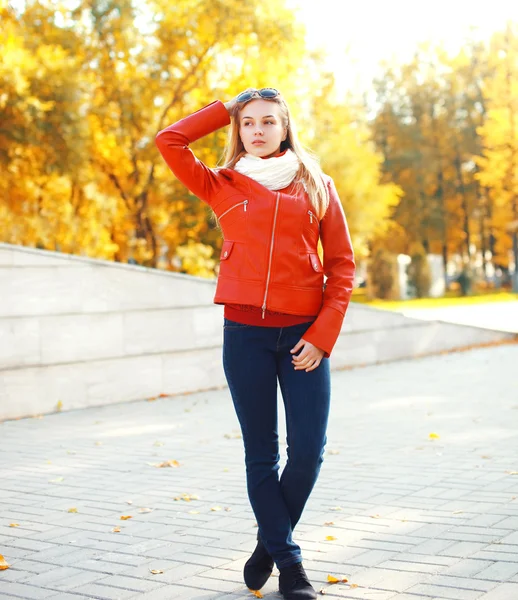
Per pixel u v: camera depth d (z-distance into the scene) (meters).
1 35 23.28
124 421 8.41
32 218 24.41
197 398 10.10
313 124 34.16
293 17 26.25
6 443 7.28
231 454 6.51
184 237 27.42
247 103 3.15
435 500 4.64
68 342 9.26
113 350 9.73
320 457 3.07
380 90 53.50
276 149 3.18
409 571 3.38
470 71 52.53
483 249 53.66
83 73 25.67
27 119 22.50
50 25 25.95
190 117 3.15
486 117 52.25
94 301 9.51
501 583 3.16
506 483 4.98
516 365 12.41
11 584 3.46
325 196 3.13
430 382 10.84
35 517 4.68
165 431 7.75
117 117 26.83
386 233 49.53
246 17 25.72
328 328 3.05
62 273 9.19
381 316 13.74
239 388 3.09
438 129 52.44
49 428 8.07
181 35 26.08
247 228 3.06
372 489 5.01
